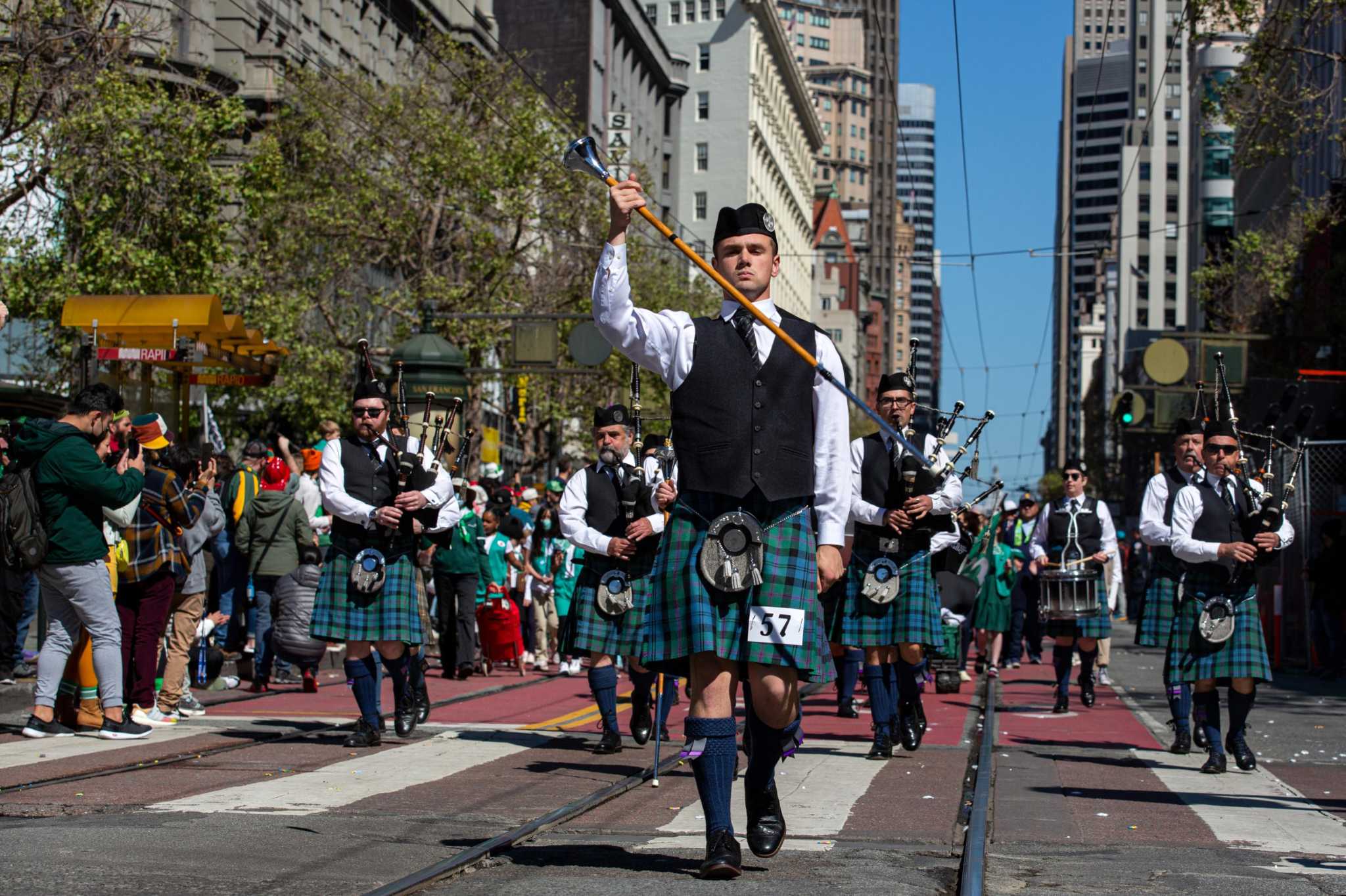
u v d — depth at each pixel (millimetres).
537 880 4609
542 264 32969
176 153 22656
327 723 9648
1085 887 4703
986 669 16953
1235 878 4914
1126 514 63938
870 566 8516
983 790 7008
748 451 4672
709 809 4668
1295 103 22578
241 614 13258
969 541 12664
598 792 6719
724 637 4609
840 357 4953
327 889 4406
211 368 17312
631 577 8555
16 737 8484
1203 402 9039
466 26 52188
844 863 5016
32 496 8234
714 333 4773
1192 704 9562
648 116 82438
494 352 32406
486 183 29656
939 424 8898
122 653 9281
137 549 9156
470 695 12312
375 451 8328
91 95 21031
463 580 14273
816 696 13312
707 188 90750
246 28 36156
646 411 35906
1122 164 138625
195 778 6895
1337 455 19047
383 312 30359
